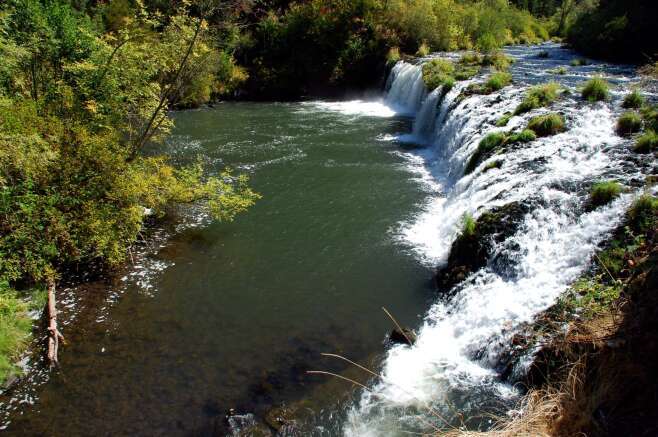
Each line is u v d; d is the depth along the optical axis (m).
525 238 9.08
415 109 25.34
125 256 11.18
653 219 7.71
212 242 11.99
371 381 7.39
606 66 23.62
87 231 10.28
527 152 11.98
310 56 34.62
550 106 14.16
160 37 13.76
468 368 7.51
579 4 50.50
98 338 8.54
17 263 9.42
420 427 6.45
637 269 7.05
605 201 8.70
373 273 10.49
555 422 5.33
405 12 34.09
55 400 7.19
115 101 12.90
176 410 6.96
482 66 25.02
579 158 10.89
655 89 15.09
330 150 19.45
